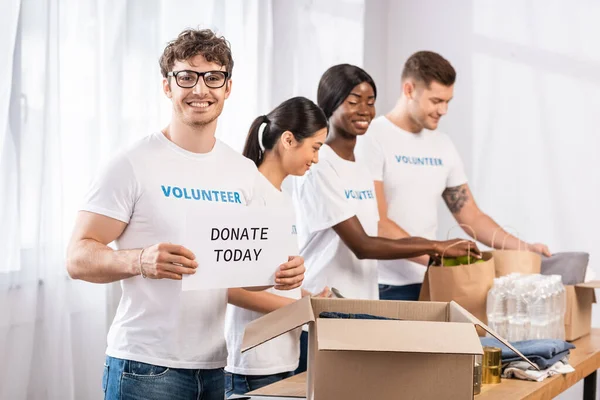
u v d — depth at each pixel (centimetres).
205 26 352
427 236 362
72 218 292
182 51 190
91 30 297
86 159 296
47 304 280
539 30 455
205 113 193
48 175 278
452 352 156
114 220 189
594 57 441
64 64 289
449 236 477
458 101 479
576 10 445
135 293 193
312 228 292
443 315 196
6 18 261
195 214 182
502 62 466
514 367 223
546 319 251
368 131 355
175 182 194
